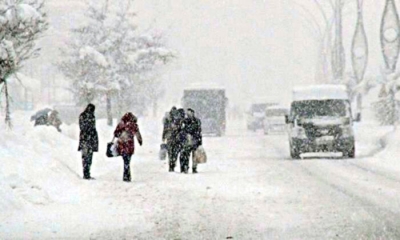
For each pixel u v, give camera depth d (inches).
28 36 1336.1
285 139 3260.3
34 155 1331.2
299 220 904.3
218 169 1638.8
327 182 1350.9
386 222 885.8
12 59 1306.6
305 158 2025.1
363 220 901.2
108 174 1515.7
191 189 1240.2
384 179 1406.3
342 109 2038.6
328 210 988.6
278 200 1095.0
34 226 861.8
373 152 2154.3
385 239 775.7
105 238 788.6
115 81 2908.5
